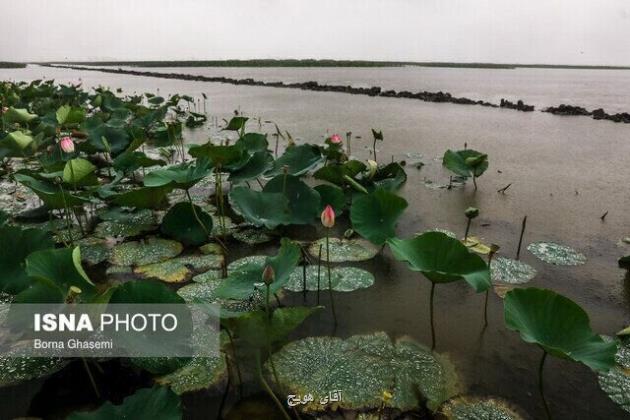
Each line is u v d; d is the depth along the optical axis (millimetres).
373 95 21797
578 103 19422
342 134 10570
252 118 13656
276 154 8477
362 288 3486
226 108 16781
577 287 3496
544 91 27484
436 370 2549
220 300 3254
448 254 2633
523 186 6352
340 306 3240
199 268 3824
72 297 2260
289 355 2674
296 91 24688
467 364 2609
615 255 4066
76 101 15586
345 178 4719
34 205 5391
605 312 3158
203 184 6355
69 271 2584
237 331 2150
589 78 56250
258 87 28047
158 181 4047
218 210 5207
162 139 7480
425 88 28984
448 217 5070
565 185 6387
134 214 5027
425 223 4879
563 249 4137
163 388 2008
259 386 2434
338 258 4020
